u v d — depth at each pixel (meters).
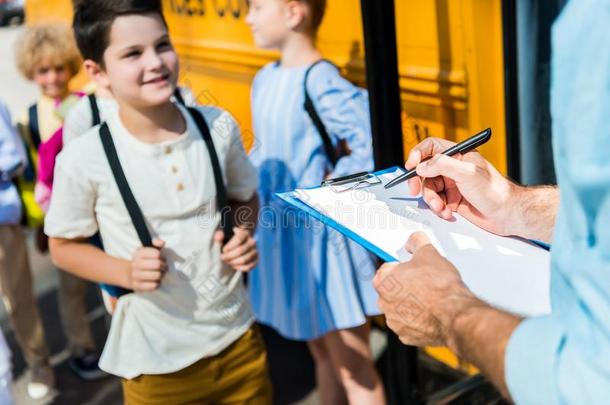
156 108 1.58
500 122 2.11
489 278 1.00
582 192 0.66
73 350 3.01
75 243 1.69
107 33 1.53
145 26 1.54
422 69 2.12
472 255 1.06
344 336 2.18
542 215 1.14
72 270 1.69
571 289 0.72
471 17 2.01
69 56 2.66
